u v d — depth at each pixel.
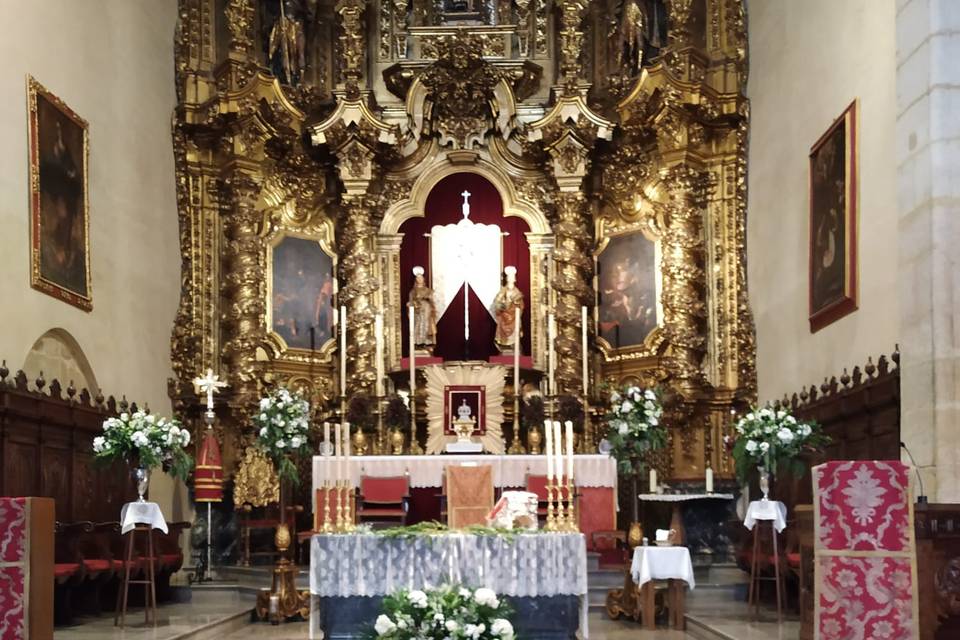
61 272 13.88
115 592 14.66
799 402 15.38
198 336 18.28
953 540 9.18
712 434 18.00
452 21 20.14
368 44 20.11
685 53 18.23
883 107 12.72
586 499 15.88
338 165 19.25
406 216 19.62
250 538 17.95
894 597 8.60
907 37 11.64
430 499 16.98
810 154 15.19
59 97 14.13
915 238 11.27
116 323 15.77
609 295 19.25
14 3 12.97
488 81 19.52
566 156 19.08
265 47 19.62
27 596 8.88
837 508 8.82
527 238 19.56
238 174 18.45
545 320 19.27
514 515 10.95
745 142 18.30
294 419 14.84
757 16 18.02
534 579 10.09
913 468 11.04
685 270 18.06
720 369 18.16
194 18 18.94
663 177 18.55
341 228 19.39
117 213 15.97
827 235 14.41
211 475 16.77
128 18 16.72
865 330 13.12
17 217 12.80
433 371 17.92
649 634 12.65
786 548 13.62
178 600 15.77
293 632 13.16
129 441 12.61
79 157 14.57
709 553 17.34
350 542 10.13
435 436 17.77
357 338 18.86
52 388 13.43
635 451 15.99
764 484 12.87
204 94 18.72
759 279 17.69
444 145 19.81
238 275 18.25
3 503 8.95
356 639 9.85
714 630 11.80
